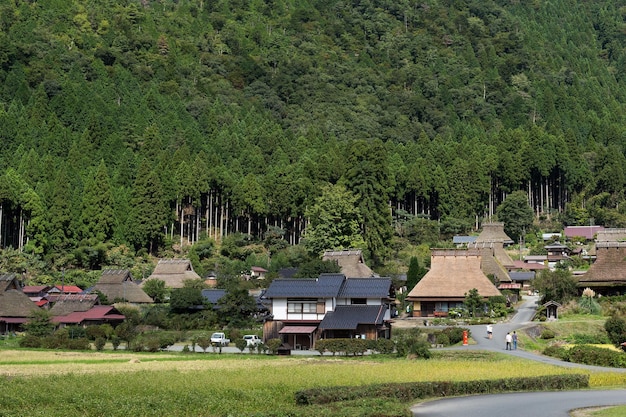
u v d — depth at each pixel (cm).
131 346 8850
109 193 15088
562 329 9100
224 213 17312
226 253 15538
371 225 14612
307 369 6300
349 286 9312
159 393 5175
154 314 10744
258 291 12581
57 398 5000
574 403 5028
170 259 13862
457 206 18175
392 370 6231
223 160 18850
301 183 16488
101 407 4728
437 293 10825
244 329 10194
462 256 11112
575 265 15062
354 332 8869
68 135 18312
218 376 5838
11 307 10688
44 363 7169
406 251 15488
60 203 14850
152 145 18550
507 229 18200
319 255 13975
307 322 9106
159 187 15638
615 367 7044
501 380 5666
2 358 7650
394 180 17038
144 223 15388
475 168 18462
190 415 4697
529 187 19788
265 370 6228
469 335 8838
